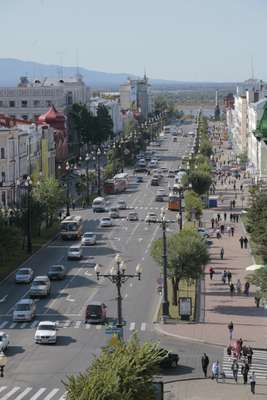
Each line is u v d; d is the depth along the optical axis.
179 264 104.12
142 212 192.25
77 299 107.88
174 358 78.94
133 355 50.47
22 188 180.38
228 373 78.19
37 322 96.44
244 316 100.38
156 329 93.31
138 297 109.12
